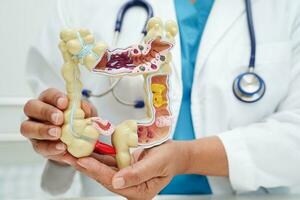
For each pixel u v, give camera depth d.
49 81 0.82
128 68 0.50
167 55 0.52
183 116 0.76
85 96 0.73
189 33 0.80
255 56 0.75
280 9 0.79
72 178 0.78
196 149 0.63
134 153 0.54
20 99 1.26
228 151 0.65
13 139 1.24
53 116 0.49
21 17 1.28
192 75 0.78
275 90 0.74
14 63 1.28
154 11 0.80
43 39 0.84
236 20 0.79
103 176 0.50
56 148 0.50
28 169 1.16
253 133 0.67
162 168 0.52
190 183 0.74
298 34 0.78
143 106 0.73
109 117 0.75
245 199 0.68
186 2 0.82
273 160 0.66
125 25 0.78
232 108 0.74
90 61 0.48
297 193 0.76
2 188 1.06
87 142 0.50
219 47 0.78
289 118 0.70
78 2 0.85
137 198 0.54
